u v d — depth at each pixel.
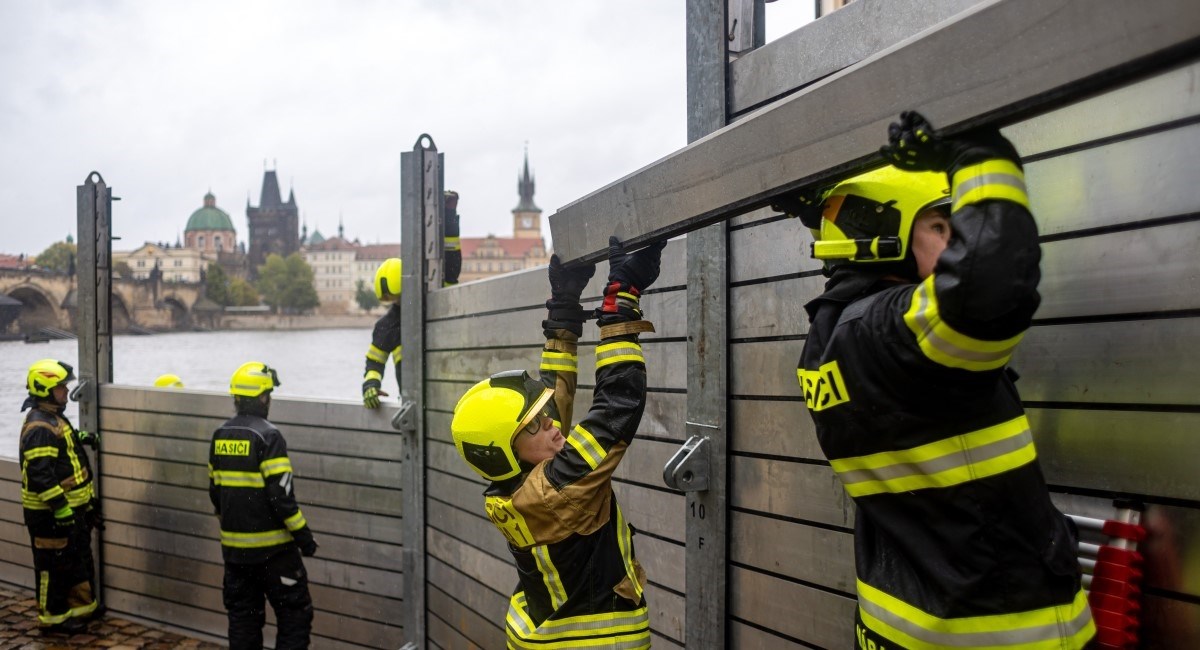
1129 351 1.67
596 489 2.04
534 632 2.14
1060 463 1.80
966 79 1.24
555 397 2.36
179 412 6.41
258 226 165.00
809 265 2.49
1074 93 1.12
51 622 6.34
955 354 1.25
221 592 6.21
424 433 5.18
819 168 1.51
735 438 2.81
